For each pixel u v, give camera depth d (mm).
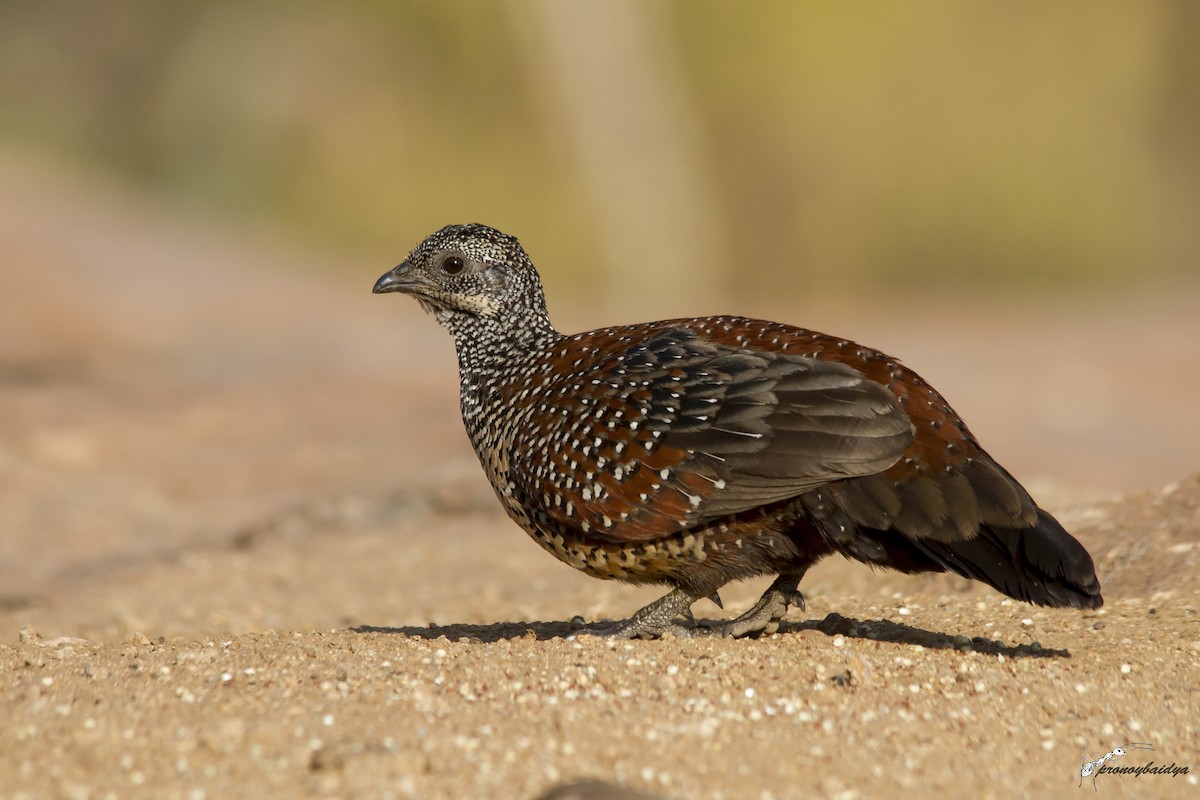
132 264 47656
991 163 65188
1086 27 64688
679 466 11953
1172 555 15516
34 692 10891
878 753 10227
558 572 19453
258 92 66625
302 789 9242
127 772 9445
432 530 22266
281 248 58750
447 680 11164
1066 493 21016
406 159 65312
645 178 65875
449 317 14227
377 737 9945
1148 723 11031
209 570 20500
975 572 11164
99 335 39000
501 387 13617
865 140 65312
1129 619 13766
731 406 11875
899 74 64750
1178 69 65938
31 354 35906
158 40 69688
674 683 11250
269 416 30984
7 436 27641
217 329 41031
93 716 10305
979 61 64812
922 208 65500
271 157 65875
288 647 12258
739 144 65938
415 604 18141
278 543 21984
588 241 65938
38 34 70562
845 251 66000
